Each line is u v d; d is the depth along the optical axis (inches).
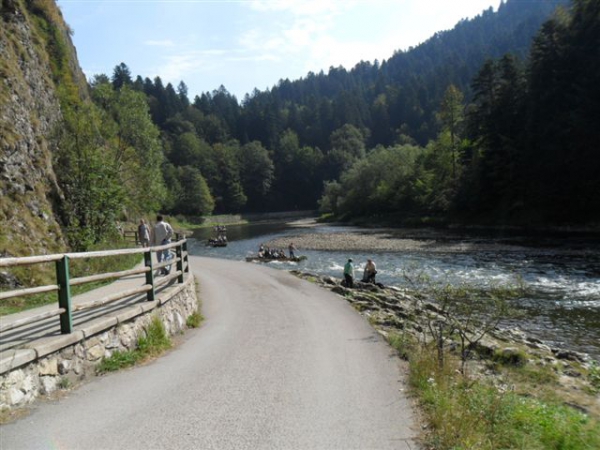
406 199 2898.6
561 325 560.1
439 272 985.5
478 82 2484.0
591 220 1750.7
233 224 3959.2
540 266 1008.2
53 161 917.2
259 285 732.0
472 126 2517.2
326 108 6328.7
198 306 546.3
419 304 630.5
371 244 1660.9
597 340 501.4
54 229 708.7
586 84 1827.0
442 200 2476.6
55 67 1301.7
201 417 201.2
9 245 572.4
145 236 806.5
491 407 209.3
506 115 2239.2
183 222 3624.5
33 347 217.3
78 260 630.5
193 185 3978.8
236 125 6412.4
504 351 392.2
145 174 1497.3
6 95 753.6
